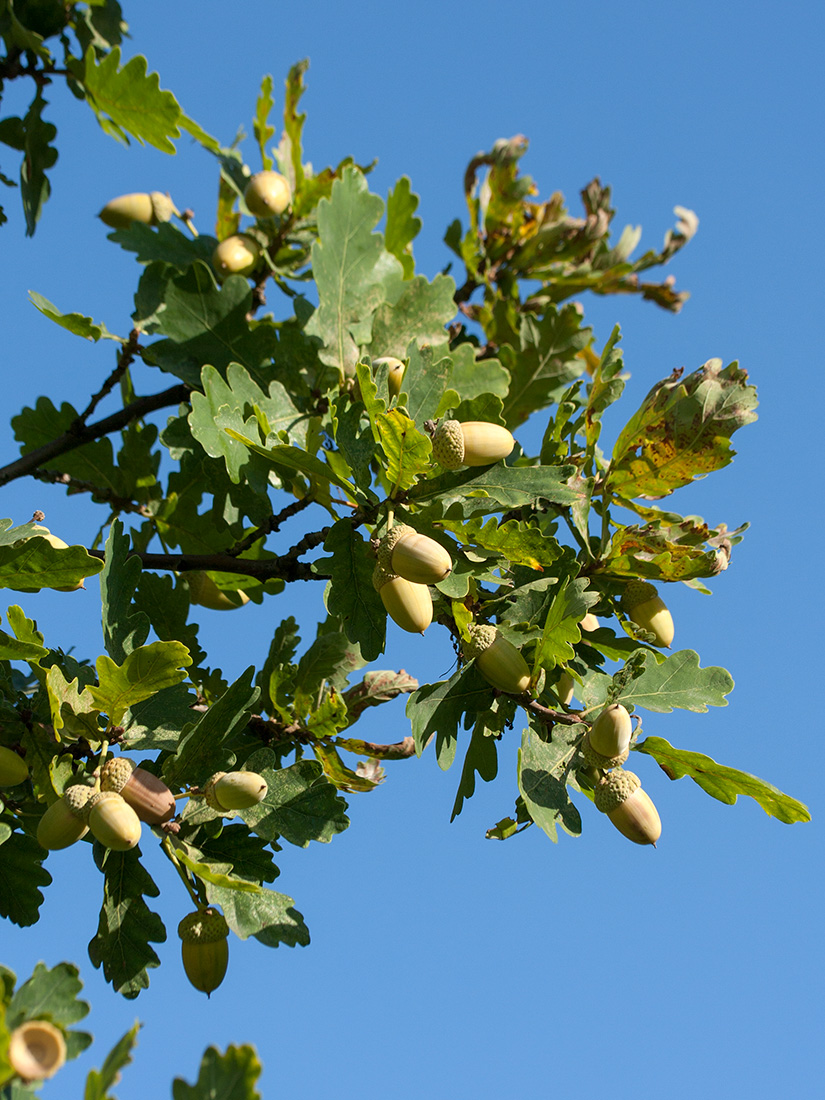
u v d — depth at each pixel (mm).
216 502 4480
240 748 3654
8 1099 2066
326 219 4457
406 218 5266
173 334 4531
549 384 5660
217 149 4613
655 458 3916
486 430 3547
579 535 3891
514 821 3656
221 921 3207
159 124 4426
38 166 4746
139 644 3553
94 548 4527
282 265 5164
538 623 3699
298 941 3193
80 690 3570
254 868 3273
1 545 3279
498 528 3494
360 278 4586
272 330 4570
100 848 3252
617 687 3430
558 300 6469
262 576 4145
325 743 3748
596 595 3578
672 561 3826
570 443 4105
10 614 3334
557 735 3578
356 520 3656
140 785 3100
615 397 3971
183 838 3256
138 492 5117
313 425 4102
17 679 4141
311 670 3746
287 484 4137
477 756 3721
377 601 3641
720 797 3721
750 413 3828
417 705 3404
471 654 3490
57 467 5141
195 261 4598
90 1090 2039
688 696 3883
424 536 3375
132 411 4805
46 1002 2324
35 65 4555
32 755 3248
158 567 4230
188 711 3479
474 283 6168
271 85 5234
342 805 3449
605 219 6242
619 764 3475
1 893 3504
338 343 4406
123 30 4742
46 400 5270
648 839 3395
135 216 5090
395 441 3391
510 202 6121
